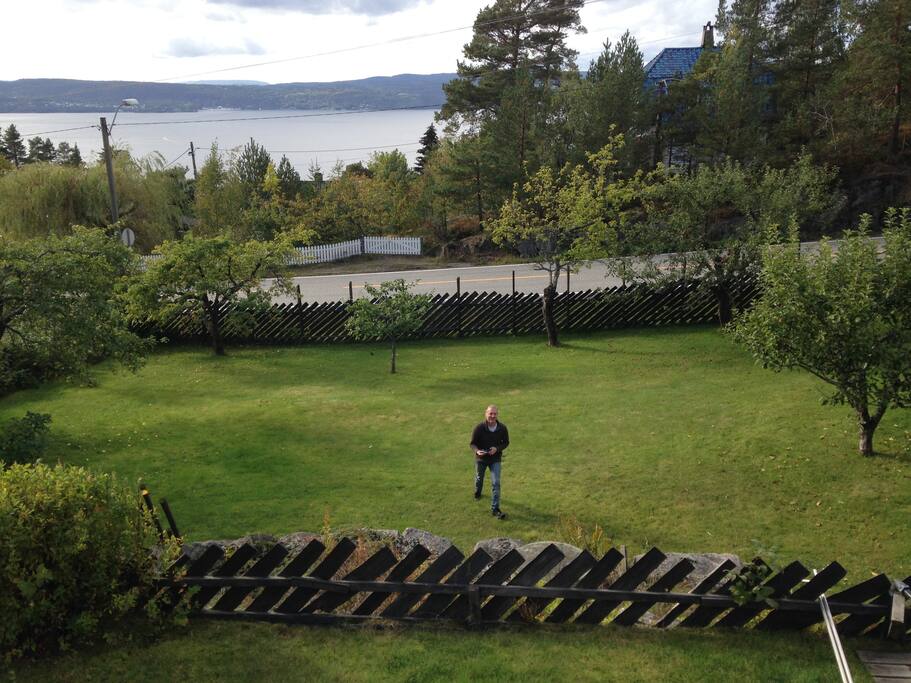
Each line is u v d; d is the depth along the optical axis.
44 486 5.63
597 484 10.65
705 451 11.63
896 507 9.21
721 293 20.28
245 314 20.92
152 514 6.48
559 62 44.28
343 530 8.27
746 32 34.78
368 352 20.94
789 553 8.30
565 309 21.83
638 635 5.79
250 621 6.01
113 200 26.36
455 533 9.17
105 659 5.41
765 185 19.30
